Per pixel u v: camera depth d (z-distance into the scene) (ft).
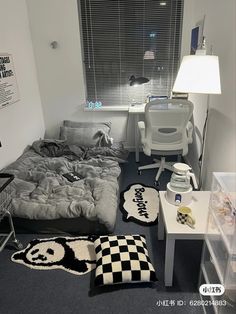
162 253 5.77
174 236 4.43
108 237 5.57
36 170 8.05
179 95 10.05
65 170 8.07
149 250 5.85
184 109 7.71
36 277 5.18
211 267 4.75
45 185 7.03
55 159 8.70
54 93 11.03
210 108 7.30
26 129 9.70
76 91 10.95
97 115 11.37
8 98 8.22
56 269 5.34
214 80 5.37
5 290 4.92
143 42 10.37
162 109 7.78
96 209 6.06
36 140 10.47
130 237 5.57
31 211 6.15
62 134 10.53
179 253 5.79
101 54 10.55
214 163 6.99
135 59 10.65
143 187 8.63
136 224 6.75
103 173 7.92
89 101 11.34
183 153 8.58
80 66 10.52
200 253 5.78
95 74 10.87
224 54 6.15
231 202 3.74
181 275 5.21
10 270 5.36
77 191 6.82
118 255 5.04
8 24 8.29
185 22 9.86
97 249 5.37
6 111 8.15
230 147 5.87
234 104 5.60
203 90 5.38
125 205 7.56
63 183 7.35
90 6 9.81
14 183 7.09
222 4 6.28
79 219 6.17
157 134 8.27
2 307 4.60
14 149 8.73
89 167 8.20
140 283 4.96
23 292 4.87
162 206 5.11
